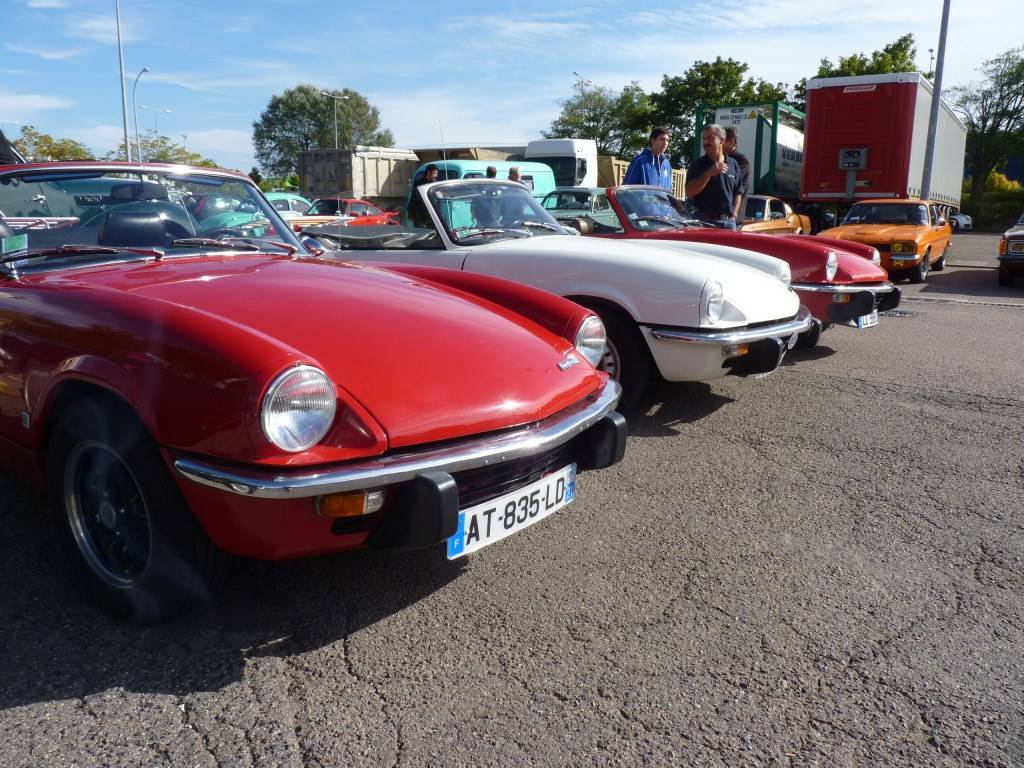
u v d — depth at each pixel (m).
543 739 1.97
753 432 4.44
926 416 4.80
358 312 2.58
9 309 2.57
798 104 43.25
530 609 2.57
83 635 2.35
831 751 1.94
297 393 2.00
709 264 4.59
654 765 1.89
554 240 5.02
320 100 83.12
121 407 2.20
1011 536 3.17
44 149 26.55
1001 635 2.46
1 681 2.12
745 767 1.89
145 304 2.27
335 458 2.04
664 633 2.44
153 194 3.37
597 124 57.50
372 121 86.88
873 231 12.61
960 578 2.83
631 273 4.32
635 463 3.93
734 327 4.26
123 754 1.88
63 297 2.46
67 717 2.00
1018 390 5.45
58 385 2.35
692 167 7.26
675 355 4.29
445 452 2.21
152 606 2.32
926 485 3.70
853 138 15.89
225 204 3.60
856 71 42.22
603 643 2.38
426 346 2.46
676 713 2.07
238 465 2.01
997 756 1.94
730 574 2.83
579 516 3.29
